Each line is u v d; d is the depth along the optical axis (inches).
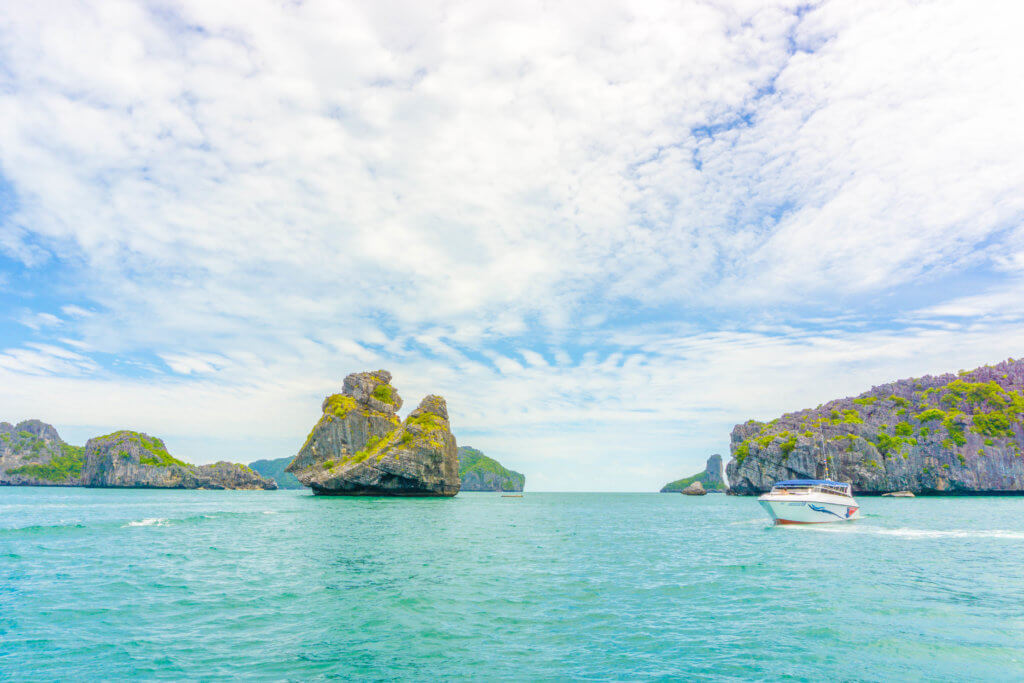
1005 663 510.6
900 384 7824.8
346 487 4808.1
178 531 1691.7
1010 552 1299.2
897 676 476.1
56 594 770.2
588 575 985.5
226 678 462.6
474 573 994.7
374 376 6363.2
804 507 1982.0
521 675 478.6
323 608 714.8
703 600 782.5
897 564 1115.9
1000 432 6264.8
